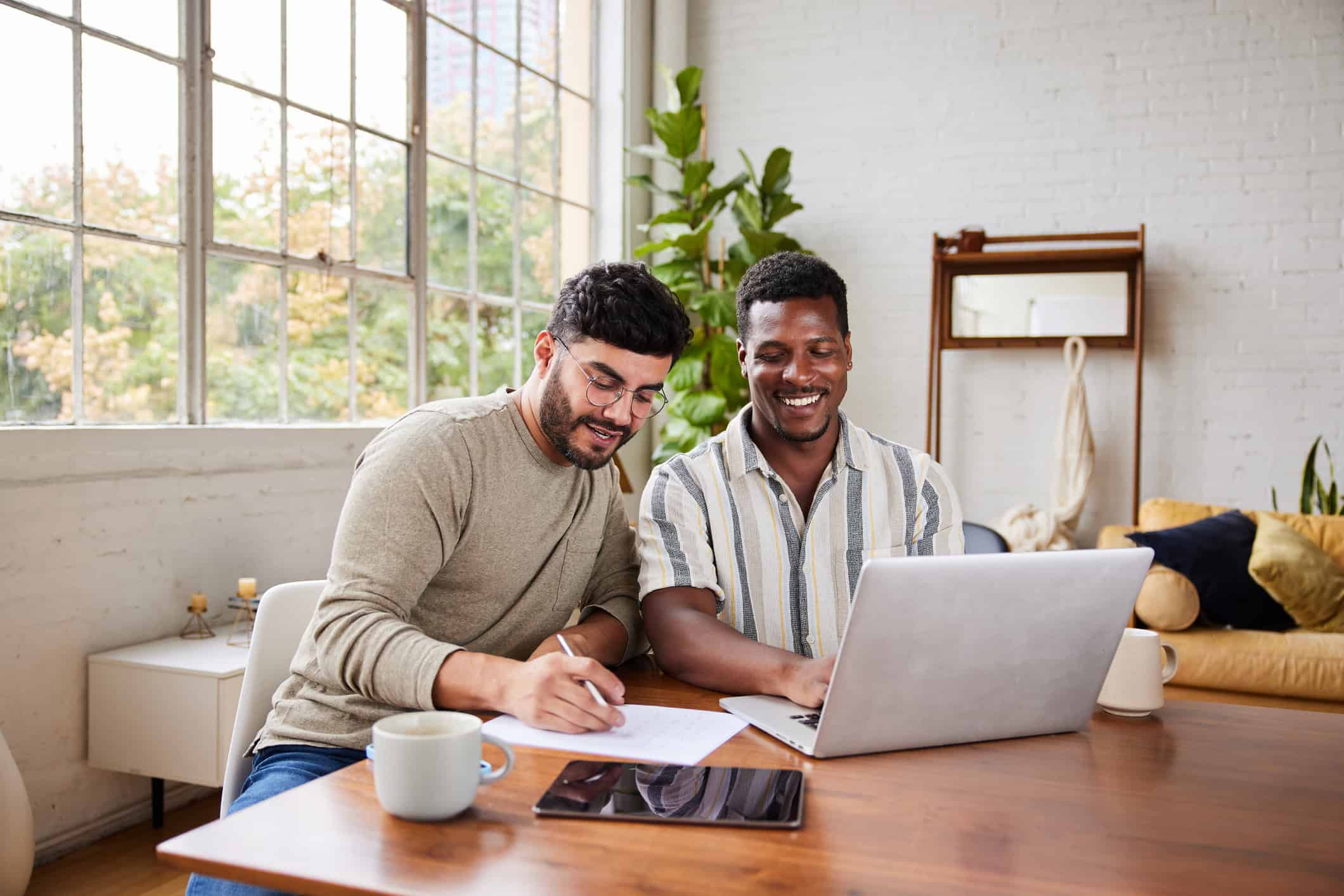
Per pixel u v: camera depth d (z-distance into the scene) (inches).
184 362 112.4
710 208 183.2
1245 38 182.4
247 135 119.3
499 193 168.4
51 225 98.3
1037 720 47.4
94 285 102.6
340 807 37.1
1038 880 31.9
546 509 59.6
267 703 58.1
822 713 42.8
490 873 31.7
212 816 109.6
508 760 38.3
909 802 38.6
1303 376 180.7
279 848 33.4
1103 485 190.4
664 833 35.1
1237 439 183.9
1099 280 186.4
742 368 67.4
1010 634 44.6
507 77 170.4
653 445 205.3
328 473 126.9
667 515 63.6
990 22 194.4
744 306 66.2
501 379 169.3
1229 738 48.1
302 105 127.3
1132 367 188.7
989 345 190.1
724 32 209.3
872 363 201.6
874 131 200.7
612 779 39.4
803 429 64.7
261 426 118.5
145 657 97.8
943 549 68.2
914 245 198.8
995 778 41.6
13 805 80.3
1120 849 34.5
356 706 52.3
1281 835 36.0
